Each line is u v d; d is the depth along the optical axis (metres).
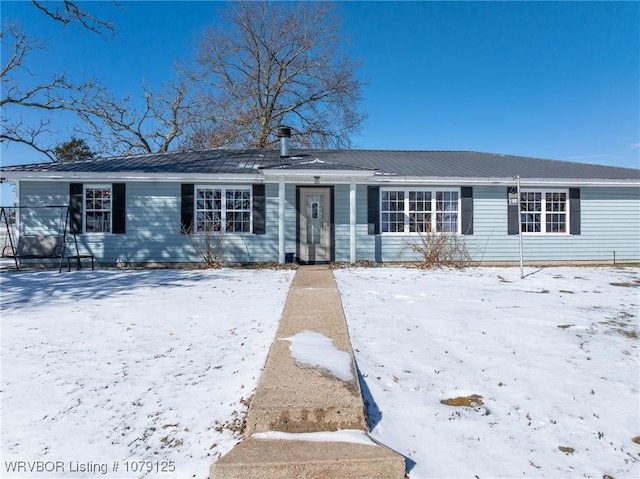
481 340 4.73
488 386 3.56
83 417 3.01
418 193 11.99
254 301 6.60
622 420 3.03
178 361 4.04
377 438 2.76
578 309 6.27
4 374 3.74
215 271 10.35
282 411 2.85
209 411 3.09
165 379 3.62
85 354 4.24
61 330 5.04
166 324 5.30
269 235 11.66
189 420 2.98
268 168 10.35
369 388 3.46
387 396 3.34
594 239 12.14
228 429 2.88
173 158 13.27
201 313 5.85
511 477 2.39
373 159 14.18
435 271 10.39
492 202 11.95
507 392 3.45
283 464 2.38
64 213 11.09
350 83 26.22
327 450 2.54
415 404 3.22
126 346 4.47
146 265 11.30
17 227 11.04
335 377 3.40
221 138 25.98
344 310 6.00
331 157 14.13
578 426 2.95
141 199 11.31
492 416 3.07
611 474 2.43
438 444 2.71
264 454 2.49
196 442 2.73
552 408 3.20
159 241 11.33
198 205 11.62
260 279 8.97
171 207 11.37
